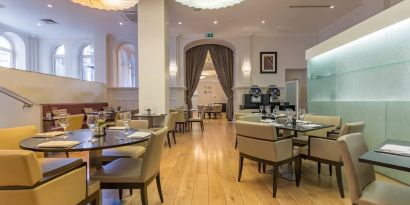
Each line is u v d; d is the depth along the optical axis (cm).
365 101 390
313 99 568
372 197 155
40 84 640
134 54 1005
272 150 271
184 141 598
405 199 151
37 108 467
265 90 946
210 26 839
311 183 311
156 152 223
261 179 327
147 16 582
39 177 133
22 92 588
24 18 747
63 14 714
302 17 750
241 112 578
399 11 307
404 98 320
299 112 367
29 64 934
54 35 941
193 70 1027
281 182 315
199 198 268
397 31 331
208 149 509
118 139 216
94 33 923
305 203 255
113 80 976
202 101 1717
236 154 465
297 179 300
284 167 375
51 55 979
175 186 303
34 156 130
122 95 982
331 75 503
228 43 980
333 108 491
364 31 378
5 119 463
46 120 502
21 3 632
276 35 945
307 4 648
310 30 892
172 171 362
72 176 158
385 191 162
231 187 299
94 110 855
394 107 328
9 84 557
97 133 235
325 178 329
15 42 905
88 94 842
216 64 1034
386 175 329
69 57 977
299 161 303
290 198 267
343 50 462
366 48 398
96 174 210
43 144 191
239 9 680
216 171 362
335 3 643
